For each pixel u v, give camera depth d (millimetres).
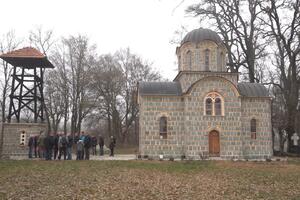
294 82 43562
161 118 36688
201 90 36312
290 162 30938
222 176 21172
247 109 37781
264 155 37344
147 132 36250
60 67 54188
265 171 23828
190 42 38812
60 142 30766
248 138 37281
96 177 19891
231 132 36188
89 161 29500
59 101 55219
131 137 79500
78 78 54312
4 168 23062
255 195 15281
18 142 35375
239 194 15484
